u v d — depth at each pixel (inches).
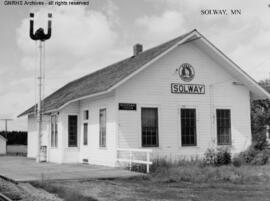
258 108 1418.6
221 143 921.5
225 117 933.2
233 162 868.0
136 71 807.1
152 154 847.1
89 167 823.7
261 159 860.6
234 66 903.7
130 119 832.3
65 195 478.6
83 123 965.2
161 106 865.5
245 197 479.5
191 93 898.7
